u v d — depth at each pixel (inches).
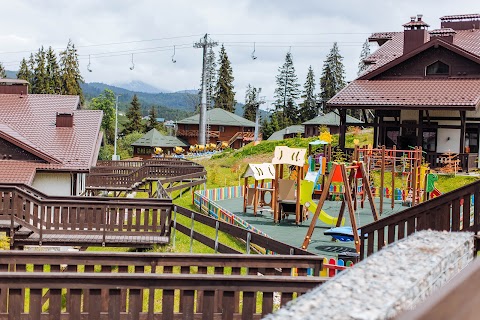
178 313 326.0
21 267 378.9
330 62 4020.7
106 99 3686.0
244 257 373.4
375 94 1274.6
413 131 1336.1
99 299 326.6
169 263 375.2
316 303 130.9
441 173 1148.5
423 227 434.3
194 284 323.6
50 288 324.8
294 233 805.9
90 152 1074.7
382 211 941.8
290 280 322.7
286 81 4229.8
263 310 329.1
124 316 328.8
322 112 4087.1
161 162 1488.7
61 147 1080.2
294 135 3245.6
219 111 3430.1
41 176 1007.6
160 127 4197.8
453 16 1615.4
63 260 378.9
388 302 130.5
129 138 3602.4
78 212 658.8
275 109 4252.0
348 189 633.0
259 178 939.3
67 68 3339.1
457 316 105.4
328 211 970.7
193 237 609.9
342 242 741.9
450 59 1315.2
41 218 651.5
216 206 872.9
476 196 404.5
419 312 99.5
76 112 1264.8
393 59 1376.7
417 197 966.4
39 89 3324.3
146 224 664.4
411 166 973.8
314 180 917.2
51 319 327.6
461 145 1207.6
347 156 1200.2
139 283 324.2
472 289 116.5
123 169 1264.8
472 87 1250.0
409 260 167.5
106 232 655.8
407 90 1279.5
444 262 171.5
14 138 994.7
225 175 1557.6
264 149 1894.7
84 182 1153.4
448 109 1189.7
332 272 415.2
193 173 1234.0
